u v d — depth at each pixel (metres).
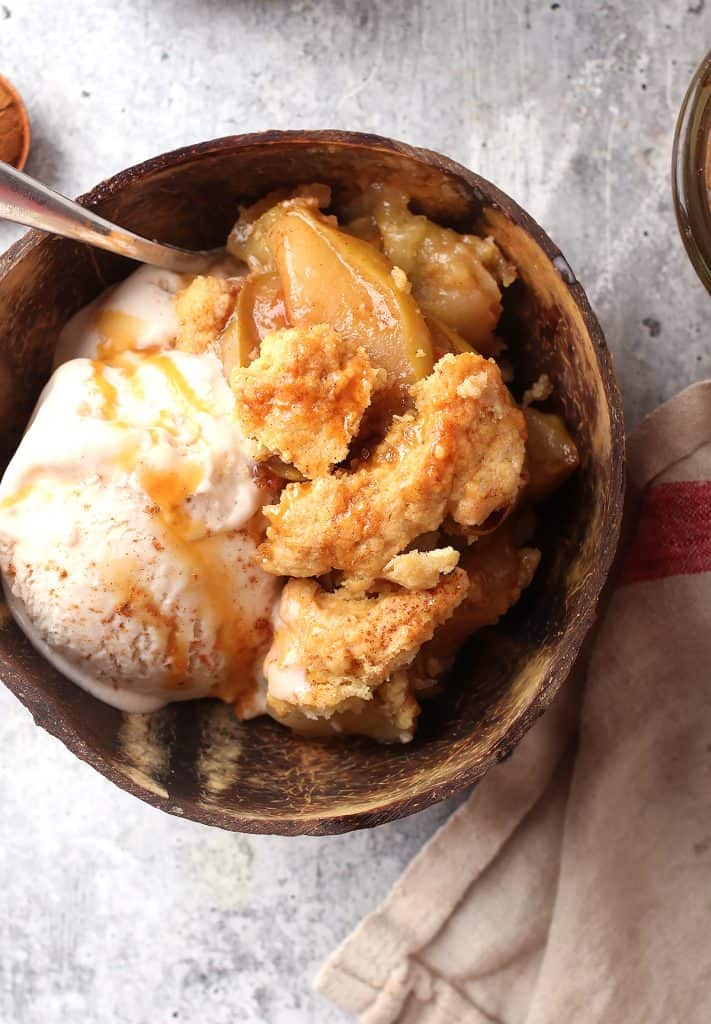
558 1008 0.34
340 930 0.35
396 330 0.28
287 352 0.27
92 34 0.35
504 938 0.34
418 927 0.34
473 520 0.28
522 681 0.30
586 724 0.34
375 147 0.28
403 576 0.28
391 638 0.28
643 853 0.34
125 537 0.29
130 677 0.30
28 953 0.35
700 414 0.33
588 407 0.29
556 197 0.34
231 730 0.31
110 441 0.28
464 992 0.34
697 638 0.34
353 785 0.30
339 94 0.35
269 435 0.28
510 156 0.35
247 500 0.29
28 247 0.28
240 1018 0.35
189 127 0.35
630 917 0.34
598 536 0.28
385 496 0.27
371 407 0.28
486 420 0.28
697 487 0.33
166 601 0.29
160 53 0.35
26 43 0.35
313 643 0.28
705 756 0.34
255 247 0.30
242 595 0.29
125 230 0.29
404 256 0.30
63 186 0.35
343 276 0.28
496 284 0.30
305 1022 0.35
